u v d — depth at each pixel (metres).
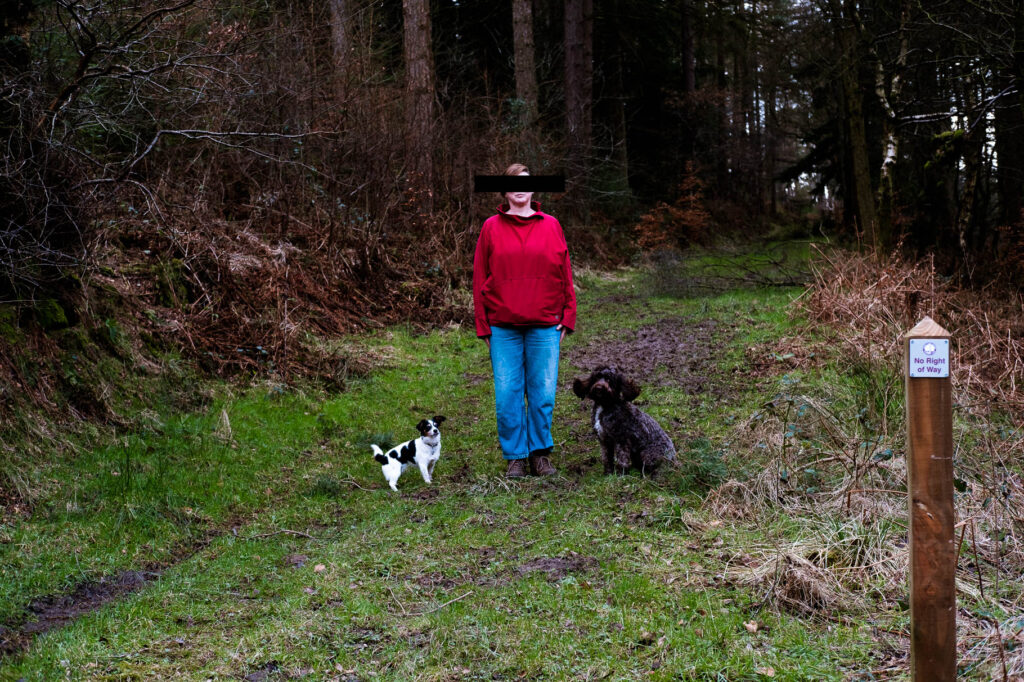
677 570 4.25
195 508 5.34
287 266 9.88
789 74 31.44
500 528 5.00
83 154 6.06
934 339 2.64
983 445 5.99
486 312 6.13
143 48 6.93
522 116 17.06
